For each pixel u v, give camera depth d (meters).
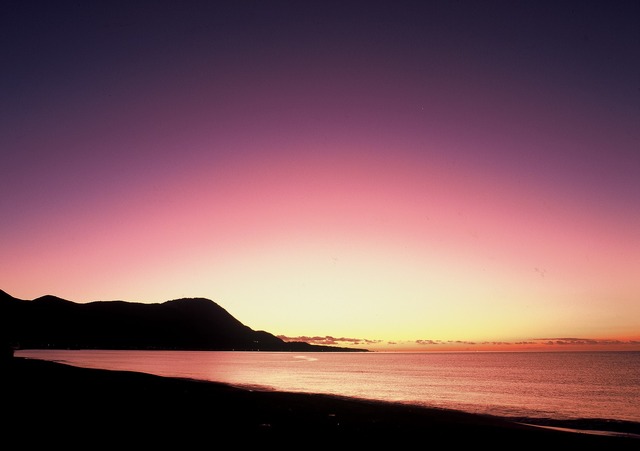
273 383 59.34
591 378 80.56
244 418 24.86
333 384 61.88
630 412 36.41
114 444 17.22
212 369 92.88
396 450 18.98
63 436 18.27
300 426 23.17
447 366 135.25
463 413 32.16
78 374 49.81
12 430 19.14
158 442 17.84
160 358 152.62
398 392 51.72
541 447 20.86
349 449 18.52
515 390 56.56
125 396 32.25
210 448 17.20
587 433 25.97
